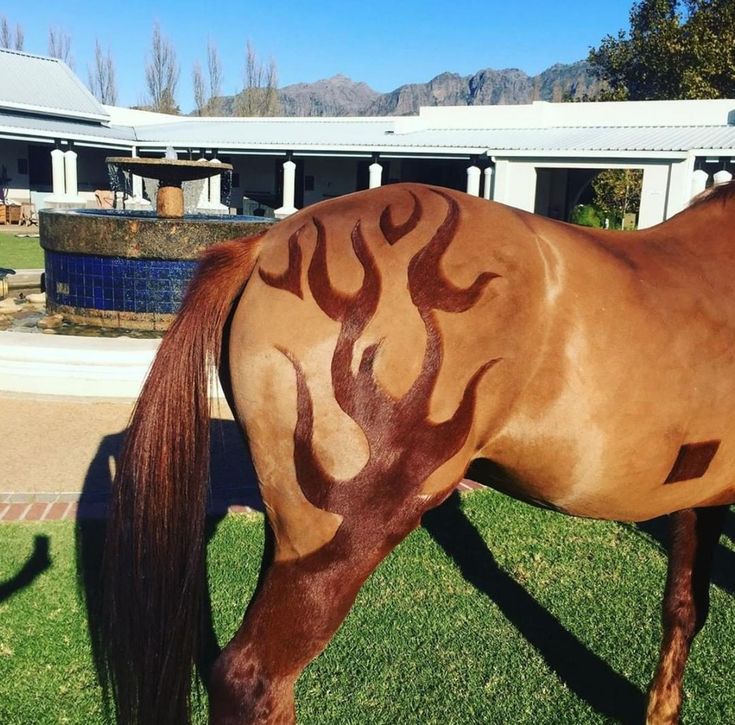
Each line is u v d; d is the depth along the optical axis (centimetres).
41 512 409
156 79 6462
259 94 6862
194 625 193
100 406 607
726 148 2012
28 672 282
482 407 190
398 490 185
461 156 2561
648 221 2134
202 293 197
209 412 198
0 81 3170
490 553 394
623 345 196
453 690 285
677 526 264
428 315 183
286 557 191
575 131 2662
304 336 182
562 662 305
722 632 328
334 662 298
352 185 3391
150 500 191
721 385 208
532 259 195
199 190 3030
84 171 3372
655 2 3478
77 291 798
